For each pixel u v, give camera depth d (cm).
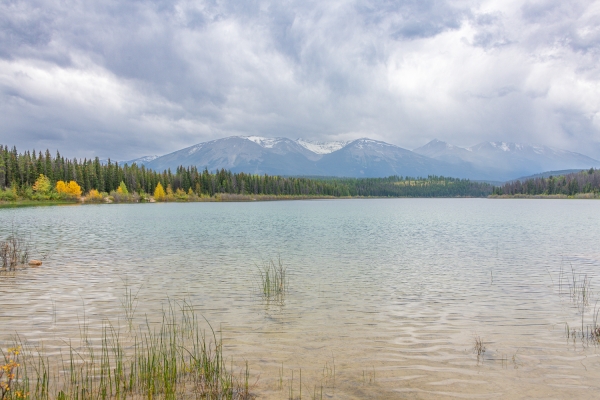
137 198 15550
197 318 1428
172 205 13438
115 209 10156
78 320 1391
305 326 1345
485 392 907
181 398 863
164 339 1214
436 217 7694
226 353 1112
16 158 13362
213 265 2483
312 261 2652
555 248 3278
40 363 1037
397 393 898
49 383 921
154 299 1677
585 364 1053
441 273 2253
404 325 1362
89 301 1636
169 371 952
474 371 1012
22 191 12138
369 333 1280
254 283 1986
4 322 1361
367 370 1013
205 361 979
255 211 9981
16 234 4156
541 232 4616
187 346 1158
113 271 2272
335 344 1185
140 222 6003
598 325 1358
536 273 2248
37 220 6112
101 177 15488
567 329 1312
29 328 1305
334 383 941
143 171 18075
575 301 1669
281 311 1516
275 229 5022
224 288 1878
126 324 1354
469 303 1638
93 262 2569
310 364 1046
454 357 1096
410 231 4800
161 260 2656
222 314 1477
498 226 5503
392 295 1762
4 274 2172
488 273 2255
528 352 1131
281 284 1912
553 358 1091
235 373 989
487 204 16275
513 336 1258
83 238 3878
